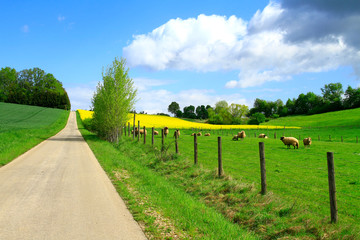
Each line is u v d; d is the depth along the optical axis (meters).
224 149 22.83
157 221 5.86
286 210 7.33
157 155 16.88
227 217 7.40
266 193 8.41
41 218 5.83
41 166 12.66
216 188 9.70
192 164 13.66
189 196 9.10
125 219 5.91
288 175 12.45
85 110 124.25
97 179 10.02
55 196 7.60
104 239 4.83
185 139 33.09
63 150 19.84
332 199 6.32
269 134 55.50
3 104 106.94
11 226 5.34
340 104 131.12
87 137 34.84
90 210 6.46
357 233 5.76
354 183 10.93
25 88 131.12
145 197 7.76
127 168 12.81
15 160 14.51
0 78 122.38
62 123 68.75
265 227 6.63
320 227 6.18
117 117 30.19
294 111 157.00
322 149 23.41
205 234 5.37
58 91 139.88
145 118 87.50
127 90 31.91
